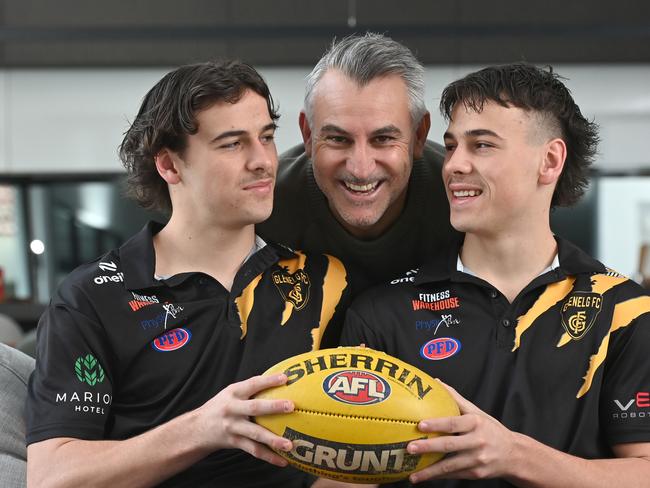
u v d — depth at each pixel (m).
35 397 1.17
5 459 1.22
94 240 4.77
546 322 1.20
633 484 1.07
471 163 1.19
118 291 1.22
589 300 1.21
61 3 4.30
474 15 4.21
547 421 1.14
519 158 1.18
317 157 1.31
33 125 4.47
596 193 4.66
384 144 1.28
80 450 1.10
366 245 1.41
